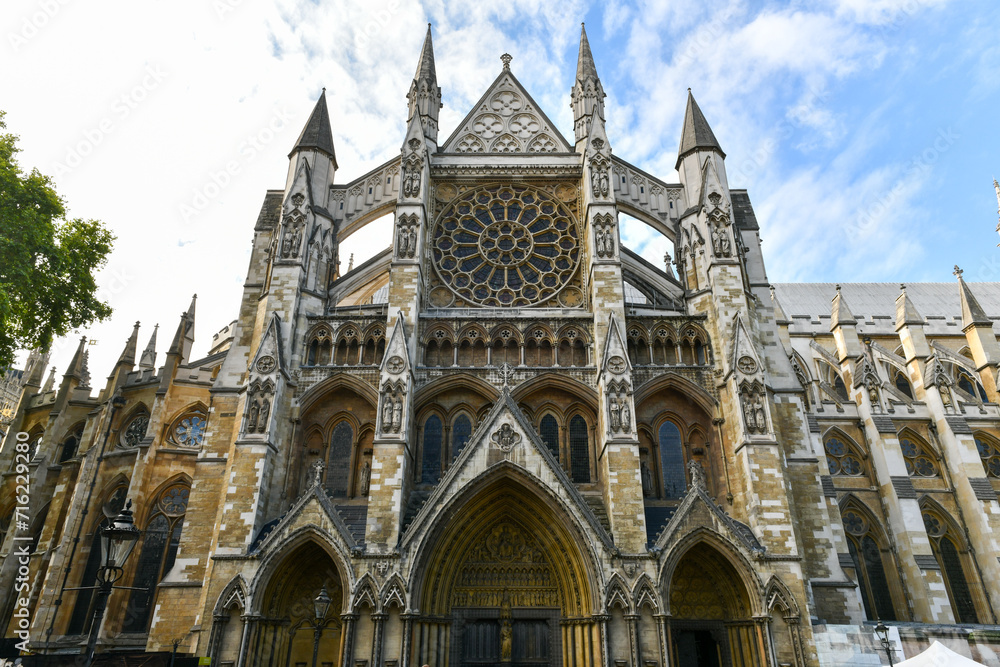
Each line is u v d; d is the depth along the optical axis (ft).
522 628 108.68
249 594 100.63
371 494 108.17
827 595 112.68
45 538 154.20
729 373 120.67
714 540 105.60
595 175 139.95
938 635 105.70
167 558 143.84
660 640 98.78
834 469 181.27
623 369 118.73
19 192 103.55
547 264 144.36
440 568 108.99
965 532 172.35
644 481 120.78
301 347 126.93
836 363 208.33
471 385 125.59
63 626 136.67
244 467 110.93
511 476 110.11
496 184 151.43
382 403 115.65
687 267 137.69
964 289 211.61
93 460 153.48
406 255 132.05
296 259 131.95
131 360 169.17
